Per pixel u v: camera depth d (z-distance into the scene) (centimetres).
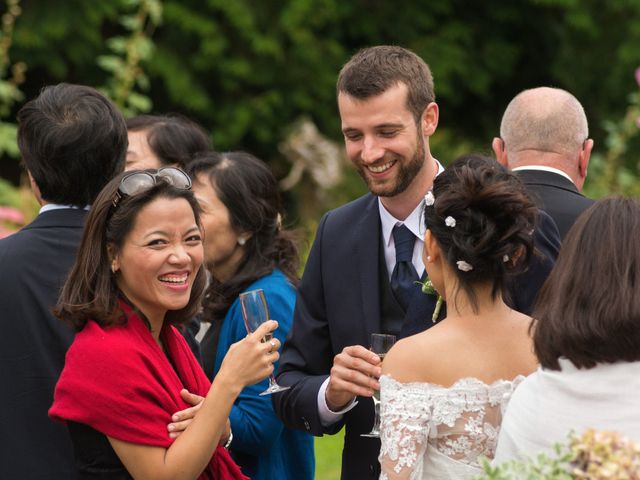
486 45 2944
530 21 2972
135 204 564
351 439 677
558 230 715
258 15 2723
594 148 2886
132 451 544
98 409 541
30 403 613
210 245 784
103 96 669
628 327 465
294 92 2780
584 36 2928
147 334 570
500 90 3083
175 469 545
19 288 625
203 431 551
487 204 539
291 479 773
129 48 1705
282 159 2714
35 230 644
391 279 674
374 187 668
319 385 661
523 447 479
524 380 499
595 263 481
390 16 2903
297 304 711
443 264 555
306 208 2420
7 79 2662
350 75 666
